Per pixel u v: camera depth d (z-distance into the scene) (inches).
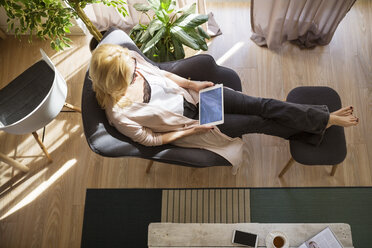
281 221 84.3
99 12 97.6
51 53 104.9
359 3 106.7
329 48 101.9
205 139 72.0
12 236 85.3
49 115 73.0
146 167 91.2
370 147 90.3
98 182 90.0
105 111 66.4
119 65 59.2
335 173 88.3
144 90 68.5
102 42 69.6
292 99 77.3
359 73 98.3
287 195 86.6
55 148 93.4
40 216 86.9
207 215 85.5
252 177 89.0
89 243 84.2
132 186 89.3
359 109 94.3
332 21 92.4
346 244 63.7
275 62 101.3
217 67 79.0
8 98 80.5
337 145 71.3
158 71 74.3
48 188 89.6
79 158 92.4
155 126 69.4
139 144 67.5
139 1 92.5
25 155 92.7
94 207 87.3
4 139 94.3
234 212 85.5
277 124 73.0
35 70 82.5
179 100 72.8
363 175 87.7
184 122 71.9
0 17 100.7
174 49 83.9
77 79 101.4
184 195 87.5
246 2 109.9
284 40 102.4
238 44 104.5
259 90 98.5
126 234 84.6
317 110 69.5
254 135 93.2
